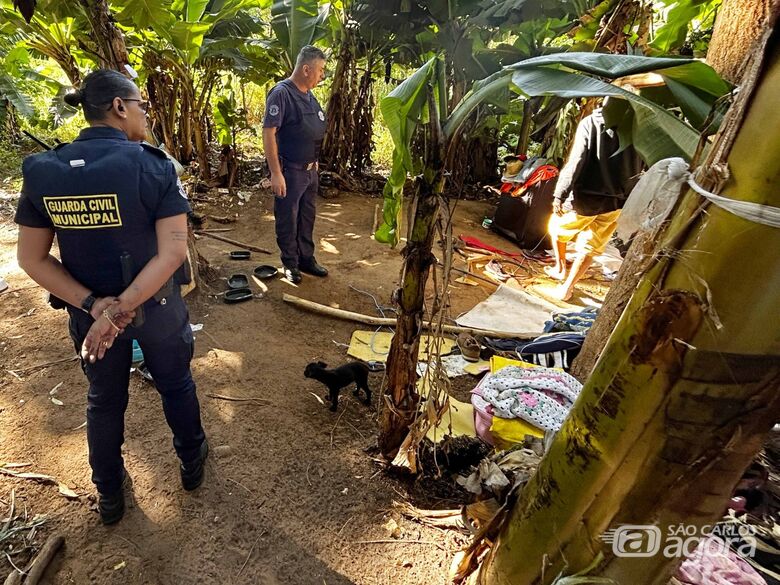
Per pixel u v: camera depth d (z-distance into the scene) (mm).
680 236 833
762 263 744
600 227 3977
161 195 1501
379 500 2121
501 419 2271
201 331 3301
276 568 1813
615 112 1541
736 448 904
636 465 975
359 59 6625
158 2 4074
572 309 4105
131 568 1772
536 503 1230
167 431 2408
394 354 2105
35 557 1778
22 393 2598
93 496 2037
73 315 1605
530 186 5363
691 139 1146
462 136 1908
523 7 3338
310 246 4211
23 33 4176
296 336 3387
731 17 2012
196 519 1972
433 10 3123
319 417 2605
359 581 1799
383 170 8109
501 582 1389
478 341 3389
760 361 804
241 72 6285
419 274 1916
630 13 3348
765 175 710
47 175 1389
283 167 3721
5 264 4055
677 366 859
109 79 1500
